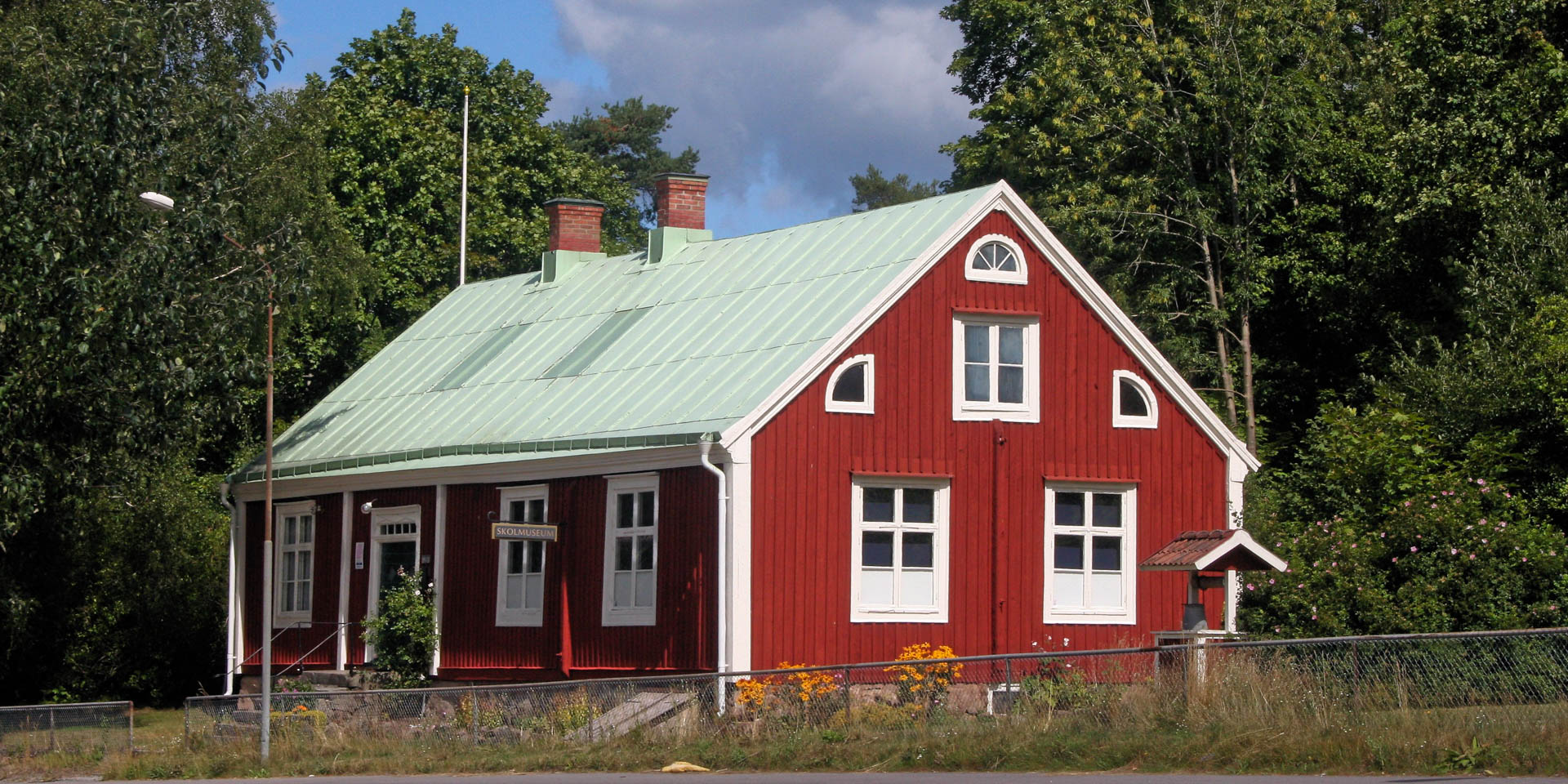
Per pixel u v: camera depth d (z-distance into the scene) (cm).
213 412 2823
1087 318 2672
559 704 2273
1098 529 2633
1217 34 3972
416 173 5044
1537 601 2334
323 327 4744
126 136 2659
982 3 4472
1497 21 3700
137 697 3684
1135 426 2683
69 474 2670
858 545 2466
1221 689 1736
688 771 1853
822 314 2584
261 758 2223
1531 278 3195
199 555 3819
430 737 2275
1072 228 3962
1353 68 4247
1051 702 1836
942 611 2502
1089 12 4072
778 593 2392
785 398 2419
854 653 2439
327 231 3666
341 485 3184
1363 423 2823
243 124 2958
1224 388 3941
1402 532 2455
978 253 2605
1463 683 1708
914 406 2525
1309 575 2433
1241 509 2742
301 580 3306
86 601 3584
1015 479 2581
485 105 5419
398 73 5278
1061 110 3994
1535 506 2791
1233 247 3972
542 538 2609
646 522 2573
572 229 3544
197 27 3291
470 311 3628
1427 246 3747
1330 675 1739
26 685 3566
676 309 2969
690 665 2438
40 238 2528
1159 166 4003
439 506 2970
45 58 2641
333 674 3112
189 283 2733
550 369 3044
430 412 3177
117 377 2634
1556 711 1564
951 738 1792
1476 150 3578
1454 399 2986
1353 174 4000
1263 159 4034
